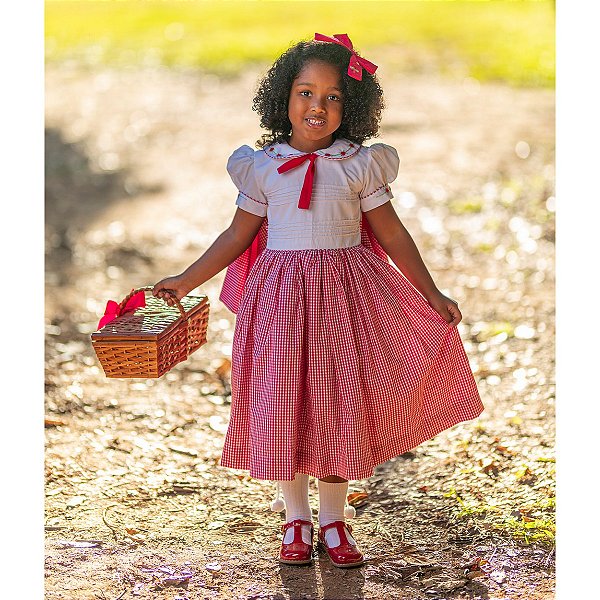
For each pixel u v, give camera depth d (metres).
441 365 3.23
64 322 5.56
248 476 3.80
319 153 3.12
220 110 10.95
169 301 3.25
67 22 15.29
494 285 5.91
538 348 4.93
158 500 3.59
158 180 8.71
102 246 7.00
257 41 13.77
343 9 15.56
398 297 3.17
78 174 8.90
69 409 4.38
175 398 4.55
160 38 14.23
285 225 3.12
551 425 4.07
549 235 6.77
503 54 12.84
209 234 7.27
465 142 9.36
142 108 11.06
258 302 3.13
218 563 3.13
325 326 3.04
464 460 3.84
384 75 11.97
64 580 3.01
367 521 3.43
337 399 3.05
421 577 3.03
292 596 2.93
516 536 3.25
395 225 3.22
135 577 3.04
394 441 3.18
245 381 3.16
